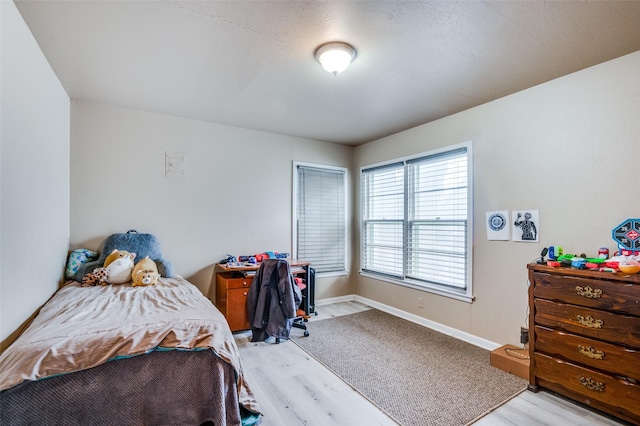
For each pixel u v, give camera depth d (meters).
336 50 2.00
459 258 3.25
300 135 4.22
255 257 3.73
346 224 4.73
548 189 2.52
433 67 2.30
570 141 2.39
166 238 3.41
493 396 2.13
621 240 2.10
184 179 3.51
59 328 1.58
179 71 2.40
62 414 1.38
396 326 3.55
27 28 1.82
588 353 1.93
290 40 1.97
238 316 3.19
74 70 2.38
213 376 1.62
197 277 3.58
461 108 3.14
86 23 1.79
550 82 2.52
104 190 3.11
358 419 1.88
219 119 3.56
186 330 1.67
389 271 4.18
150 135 3.33
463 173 3.23
